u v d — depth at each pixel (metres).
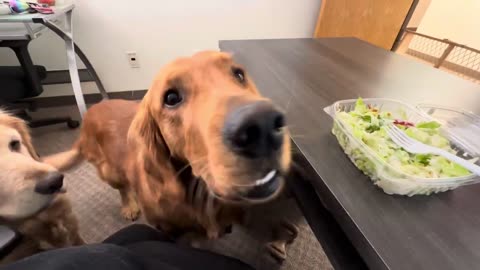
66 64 2.22
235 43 1.36
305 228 1.30
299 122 0.72
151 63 2.40
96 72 2.31
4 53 2.05
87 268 0.38
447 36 3.51
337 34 2.48
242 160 0.41
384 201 0.50
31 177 0.77
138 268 0.45
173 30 2.30
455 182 0.50
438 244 0.43
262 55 1.21
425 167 0.52
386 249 0.42
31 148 0.99
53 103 2.34
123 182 1.20
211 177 0.51
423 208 0.49
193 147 0.57
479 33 3.16
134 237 0.76
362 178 0.55
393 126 0.60
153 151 0.74
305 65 1.12
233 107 0.44
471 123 0.67
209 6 2.26
